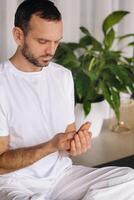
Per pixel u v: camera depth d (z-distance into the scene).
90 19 2.86
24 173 1.76
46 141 1.75
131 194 1.67
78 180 1.80
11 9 2.43
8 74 1.75
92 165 2.31
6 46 2.48
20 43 1.74
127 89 2.53
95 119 2.61
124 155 2.45
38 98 1.78
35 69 1.79
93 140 2.65
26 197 1.60
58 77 1.85
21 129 1.75
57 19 1.69
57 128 1.82
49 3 1.72
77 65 2.49
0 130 1.71
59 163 1.84
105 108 2.84
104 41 2.62
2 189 1.68
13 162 1.69
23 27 1.70
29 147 1.71
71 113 1.89
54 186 1.80
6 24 2.45
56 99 1.82
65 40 2.73
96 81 2.53
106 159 2.40
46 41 1.69
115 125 2.87
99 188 1.69
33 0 1.72
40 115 1.78
